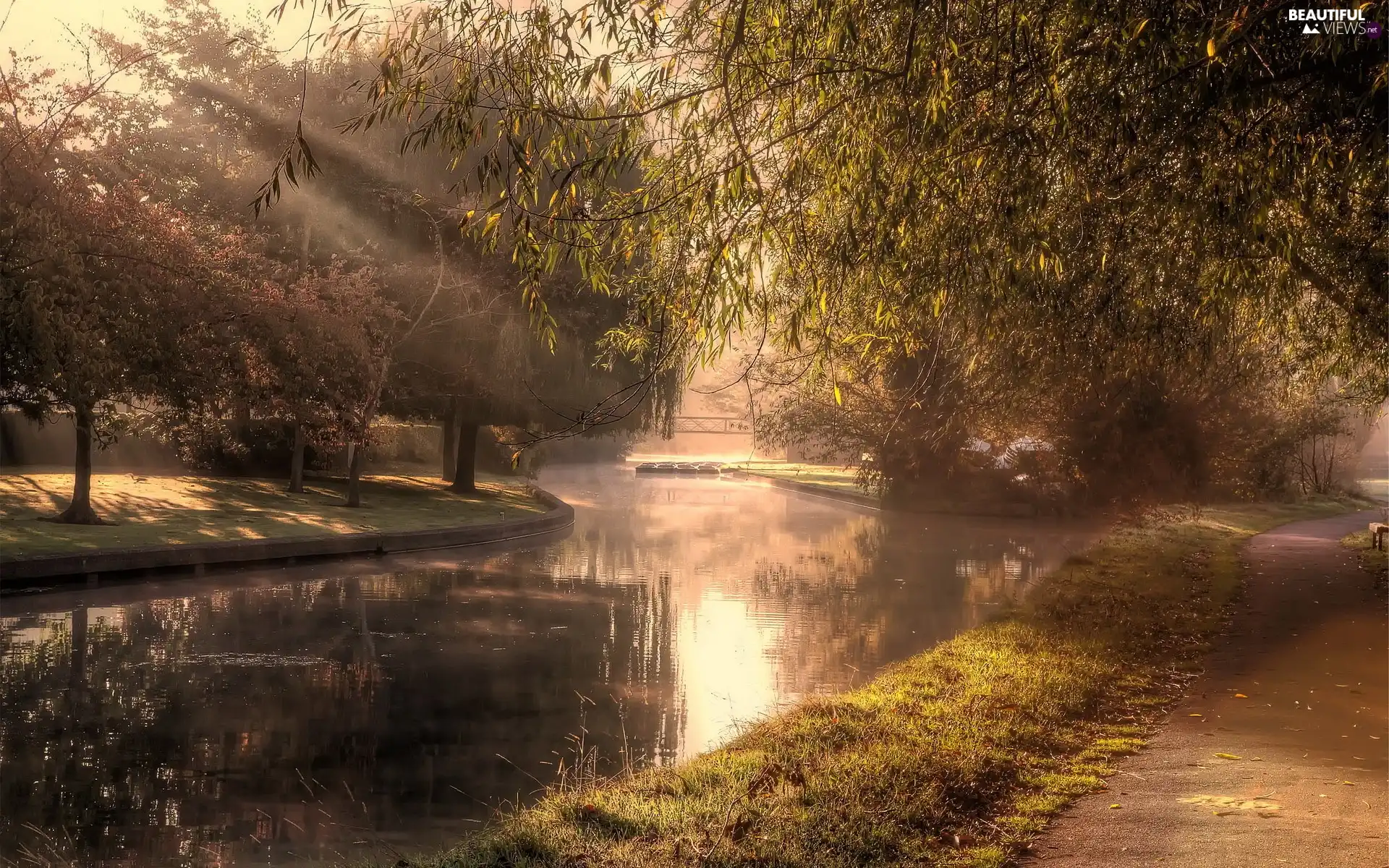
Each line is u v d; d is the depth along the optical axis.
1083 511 38.56
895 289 7.59
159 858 7.11
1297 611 16.89
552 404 40.00
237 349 27.91
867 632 16.03
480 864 6.01
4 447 41.12
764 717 10.65
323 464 45.78
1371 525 29.25
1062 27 6.87
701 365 6.93
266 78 33.88
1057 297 9.88
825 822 6.39
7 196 19.84
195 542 23.09
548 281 36.84
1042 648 12.86
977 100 7.04
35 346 19.70
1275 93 6.86
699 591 20.69
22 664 13.06
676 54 6.69
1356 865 5.87
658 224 6.82
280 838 7.52
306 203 35.16
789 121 6.81
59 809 8.09
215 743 9.96
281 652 14.19
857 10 6.51
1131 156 7.29
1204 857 6.02
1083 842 6.32
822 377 7.47
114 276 22.55
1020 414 31.59
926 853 6.04
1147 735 9.17
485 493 44.62
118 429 25.30
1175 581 20.69
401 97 6.68
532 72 6.57
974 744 8.22
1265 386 32.41
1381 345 13.70
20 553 19.72
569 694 11.97
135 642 14.60
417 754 9.62
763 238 6.71
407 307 36.47
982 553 28.47
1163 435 31.08
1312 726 9.48
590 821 6.66
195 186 34.75
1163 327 12.55
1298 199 7.62
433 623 16.64
